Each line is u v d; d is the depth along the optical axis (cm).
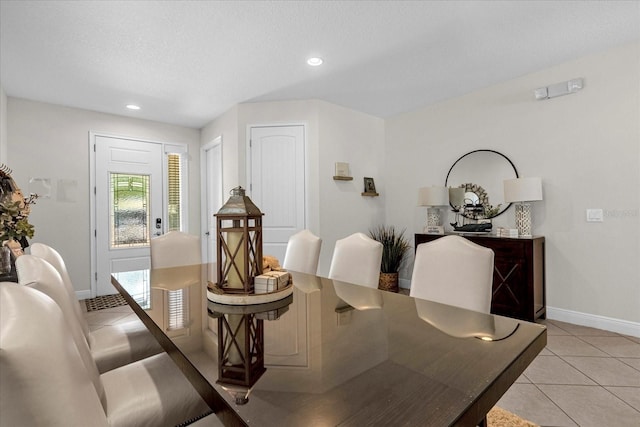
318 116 406
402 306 146
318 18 237
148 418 106
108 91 364
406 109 445
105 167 436
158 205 478
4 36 251
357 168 449
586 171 303
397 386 75
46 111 397
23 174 382
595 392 195
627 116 280
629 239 281
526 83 341
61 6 217
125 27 243
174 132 494
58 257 180
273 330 115
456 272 169
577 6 229
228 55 288
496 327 117
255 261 155
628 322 281
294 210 409
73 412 54
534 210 336
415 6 225
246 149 412
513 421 168
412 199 450
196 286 197
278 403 69
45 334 54
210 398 77
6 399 47
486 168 372
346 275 226
